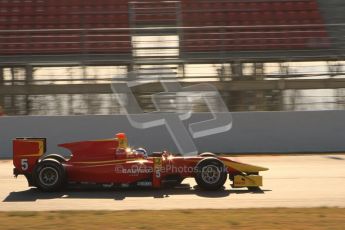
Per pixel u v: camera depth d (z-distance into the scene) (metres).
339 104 67.94
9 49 78.12
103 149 36.41
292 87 72.38
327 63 76.69
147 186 36.41
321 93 70.38
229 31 87.56
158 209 29.67
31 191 36.31
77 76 73.38
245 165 36.91
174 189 36.91
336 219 25.78
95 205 31.14
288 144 65.25
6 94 69.81
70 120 63.97
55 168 35.31
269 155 61.34
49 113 67.25
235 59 74.00
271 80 71.94
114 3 94.12
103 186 36.81
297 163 52.47
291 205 30.95
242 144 65.06
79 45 82.62
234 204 31.31
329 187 37.72
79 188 37.34
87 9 92.75
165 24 89.81
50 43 80.94
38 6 92.94
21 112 67.62
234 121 65.19
